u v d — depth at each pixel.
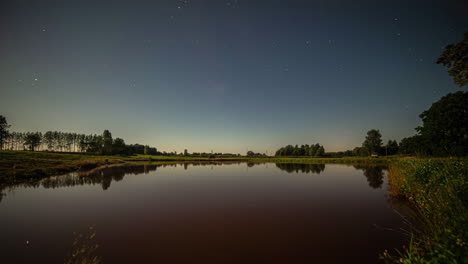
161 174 22.28
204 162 55.44
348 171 24.31
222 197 10.77
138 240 5.49
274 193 11.69
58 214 7.85
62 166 23.66
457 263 2.42
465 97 16.97
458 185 4.21
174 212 8.09
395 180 10.50
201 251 4.84
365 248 4.83
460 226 3.01
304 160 56.22
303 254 4.63
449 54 5.27
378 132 68.75
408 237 5.24
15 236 5.77
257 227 6.45
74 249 4.96
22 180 16.36
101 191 12.39
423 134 19.12
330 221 6.88
